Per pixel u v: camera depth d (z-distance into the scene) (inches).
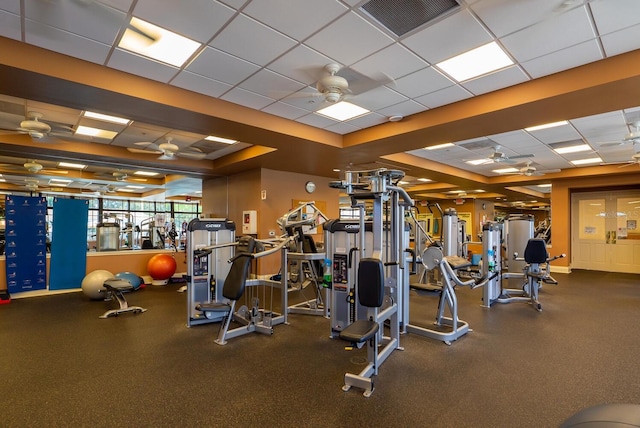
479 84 153.6
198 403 100.0
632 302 231.6
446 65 136.2
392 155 281.0
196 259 179.0
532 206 827.4
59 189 495.2
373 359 115.3
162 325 176.7
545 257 222.5
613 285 296.8
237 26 109.5
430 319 189.2
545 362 129.6
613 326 175.9
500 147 269.3
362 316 152.8
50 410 96.1
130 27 109.1
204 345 147.6
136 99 145.4
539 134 231.6
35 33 111.6
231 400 101.7
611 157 304.5
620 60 127.2
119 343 149.7
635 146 260.4
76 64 128.0
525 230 272.8
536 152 285.7
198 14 103.0
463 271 334.6
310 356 135.5
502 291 241.4
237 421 91.1
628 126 212.1
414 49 124.0
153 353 138.2
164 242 369.4
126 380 114.3
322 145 225.9
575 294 258.4
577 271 389.4
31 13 100.8
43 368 123.6
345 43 119.8
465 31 112.7
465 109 170.9
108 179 397.4
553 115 165.9
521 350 141.9
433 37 116.3
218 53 126.0
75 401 100.9
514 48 123.1
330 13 103.3
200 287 179.5
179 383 112.3
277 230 315.0
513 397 103.7
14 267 245.4
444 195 573.9
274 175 316.5
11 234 245.4
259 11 102.0
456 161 327.9
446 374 119.3
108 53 125.0
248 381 113.9
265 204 309.0
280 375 118.4
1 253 320.5
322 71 140.7
